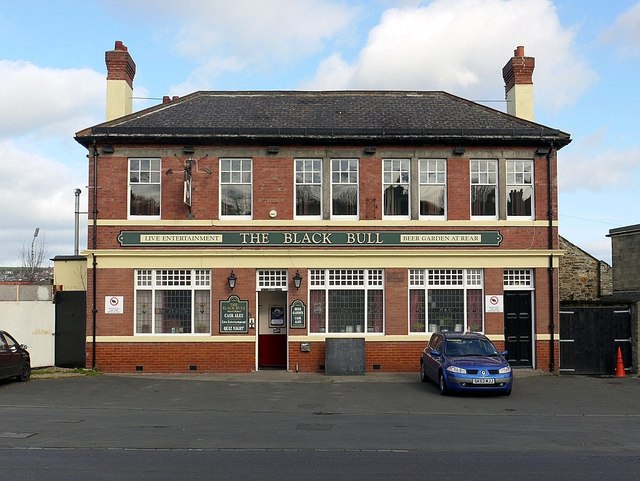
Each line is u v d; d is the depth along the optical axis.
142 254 22.48
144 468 9.45
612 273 28.91
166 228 22.62
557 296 22.97
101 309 22.39
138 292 22.69
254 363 22.52
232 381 20.61
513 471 9.43
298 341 22.61
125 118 23.56
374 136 22.72
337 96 26.08
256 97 25.77
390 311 22.72
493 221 23.05
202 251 22.55
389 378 21.30
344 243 22.78
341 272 22.95
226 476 9.00
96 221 22.59
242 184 23.03
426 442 11.56
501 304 22.84
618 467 9.73
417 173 23.12
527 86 25.48
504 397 17.70
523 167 23.47
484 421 14.06
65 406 15.75
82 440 11.49
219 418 14.17
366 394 18.03
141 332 22.58
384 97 26.16
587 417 14.87
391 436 12.11
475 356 18.39
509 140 23.02
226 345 22.52
